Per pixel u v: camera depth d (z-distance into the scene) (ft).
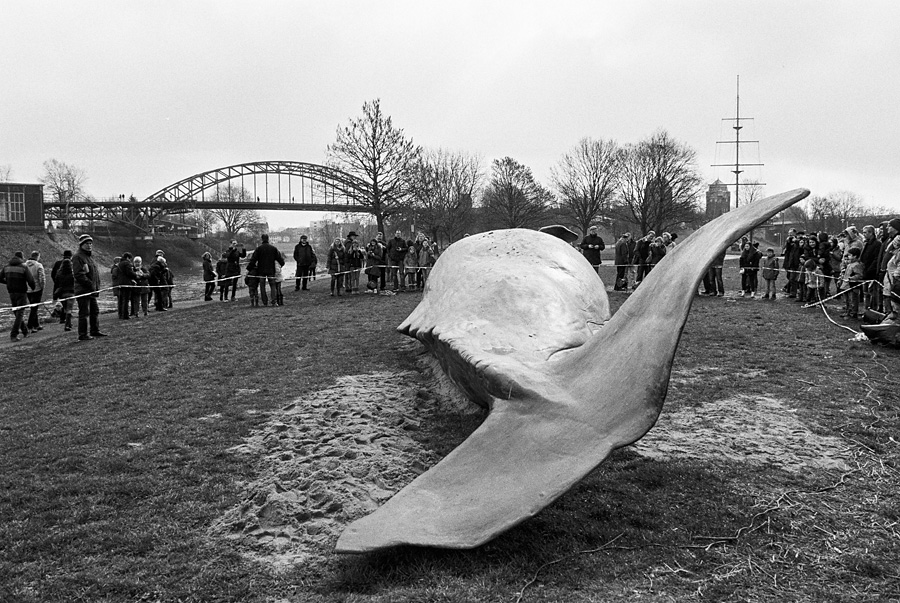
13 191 215.31
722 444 20.79
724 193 233.55
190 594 13.10
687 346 36.06
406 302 58.90
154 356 36.76
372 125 115.14
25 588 13.29
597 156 201.16
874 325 35.68
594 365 16.01
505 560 13.97
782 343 36.63
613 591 12.86
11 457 20.71
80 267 44.16
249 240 340.18
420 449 20.16
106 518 16.31
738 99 167.32
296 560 14.20
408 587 13.07
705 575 13.47
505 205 185.26
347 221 214.28
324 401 25.25
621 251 67.10
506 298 21.95
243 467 19.25
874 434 21.48
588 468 13.48
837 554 14.28
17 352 41.14
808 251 58.85
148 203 276.00
